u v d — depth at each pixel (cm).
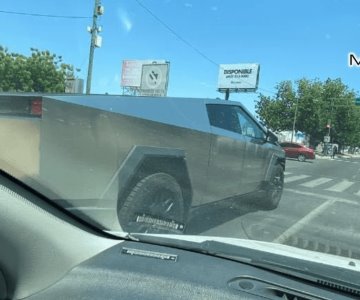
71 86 3009
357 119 7919
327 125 6969
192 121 559
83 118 431
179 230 473
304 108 7062
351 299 281
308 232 577
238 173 646
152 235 359
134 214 443
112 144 449
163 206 482
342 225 668
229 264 319
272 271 312
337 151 7569
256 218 595
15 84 4066
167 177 489
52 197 376
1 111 425
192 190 540
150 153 482
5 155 412
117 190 440
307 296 278
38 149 412
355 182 1700
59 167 415
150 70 3988
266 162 734
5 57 4025
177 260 318
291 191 1084
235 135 648
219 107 636
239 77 6009
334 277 300
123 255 320
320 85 7344
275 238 510
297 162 3175
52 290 285
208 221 536
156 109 507
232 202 624
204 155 568
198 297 271
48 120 416
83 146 429
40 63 4131
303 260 335
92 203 420
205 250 338
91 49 2889
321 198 1016
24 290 291
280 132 7406
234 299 270
